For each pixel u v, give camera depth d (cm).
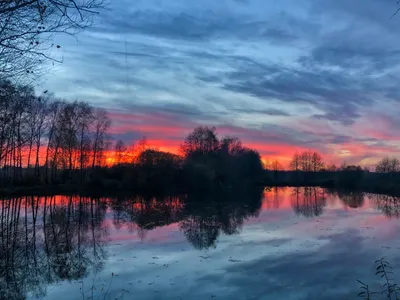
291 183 9106
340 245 1972
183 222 2805
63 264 1639
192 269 1537
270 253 1800
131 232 2397
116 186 5569
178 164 6000
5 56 632
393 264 1591
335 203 4334
